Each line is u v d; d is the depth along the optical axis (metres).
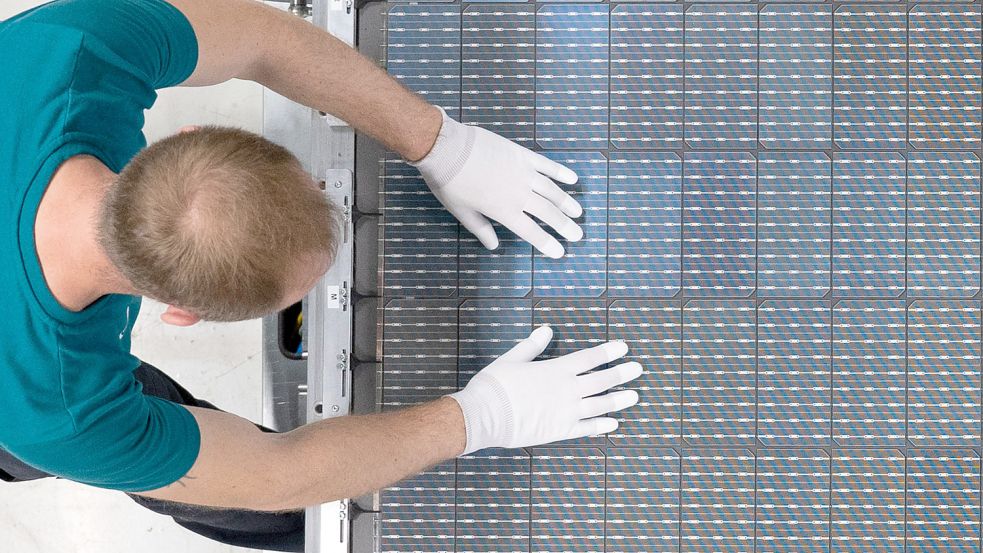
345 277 1.22
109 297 0.92
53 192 0.84
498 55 1.27
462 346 1.27
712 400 1.24
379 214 1.27
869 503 1.23
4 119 0.86
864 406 1.23
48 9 0.90
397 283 1.27
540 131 1.27
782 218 1.25
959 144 1.24
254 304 0.74
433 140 1.17
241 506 0.98
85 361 0.88
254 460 0.96
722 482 1.24
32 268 0.84
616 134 1.27
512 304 1.27
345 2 1.25
